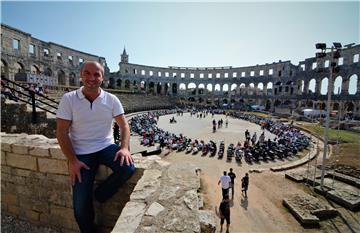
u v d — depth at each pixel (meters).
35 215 5.52
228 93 94.00
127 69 91.94
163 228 3.04
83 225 3.88
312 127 38.34
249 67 87.75
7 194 5.78
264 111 72.06
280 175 17.80
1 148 5.68
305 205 12.02
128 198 4.82
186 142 26.83
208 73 98.25
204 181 15.98
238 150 23.33
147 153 22.02
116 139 10.99
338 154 21.38
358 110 52.41
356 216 11.41
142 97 74.25
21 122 9.38
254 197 13.79
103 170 4.60
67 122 3.76
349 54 56.06
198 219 3.26
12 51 44.12
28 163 5.43
